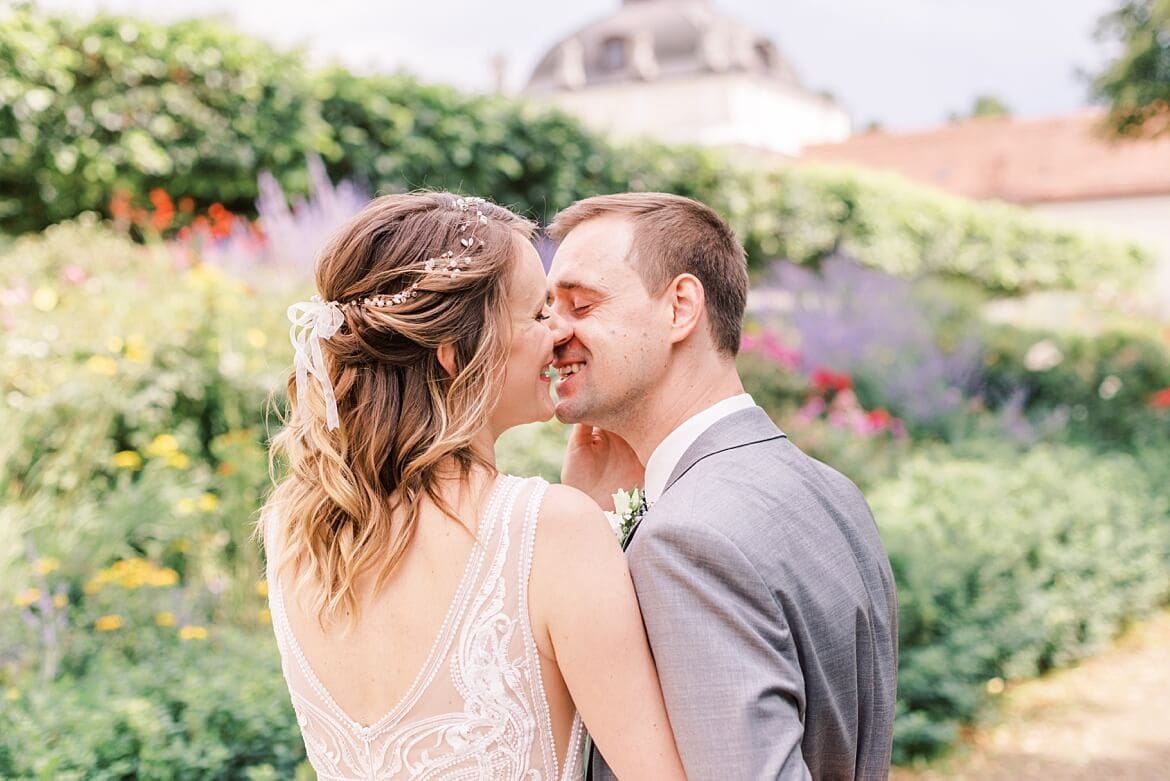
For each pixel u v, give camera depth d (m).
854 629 1.40
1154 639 5.76
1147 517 6.45
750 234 11.32
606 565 1.28
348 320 1.31
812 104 48.59
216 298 5.02
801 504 1.41
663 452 1.54
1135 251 16.89
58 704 2.79
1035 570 5.30
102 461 4.39
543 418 1.44
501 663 1.24
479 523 1.26
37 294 4.77
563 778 1.29
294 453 1.35
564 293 1.55
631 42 49.28
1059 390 9.60
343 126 7.36
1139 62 10.69
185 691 2.87
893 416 7.98
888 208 12.71
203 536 4.14
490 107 8.22
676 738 1.23
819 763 1.37
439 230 1.33
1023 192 30.42
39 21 6.20
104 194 6.64
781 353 7.15
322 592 1.28
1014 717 4.65
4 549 3.54
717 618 1.24
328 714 1.31
